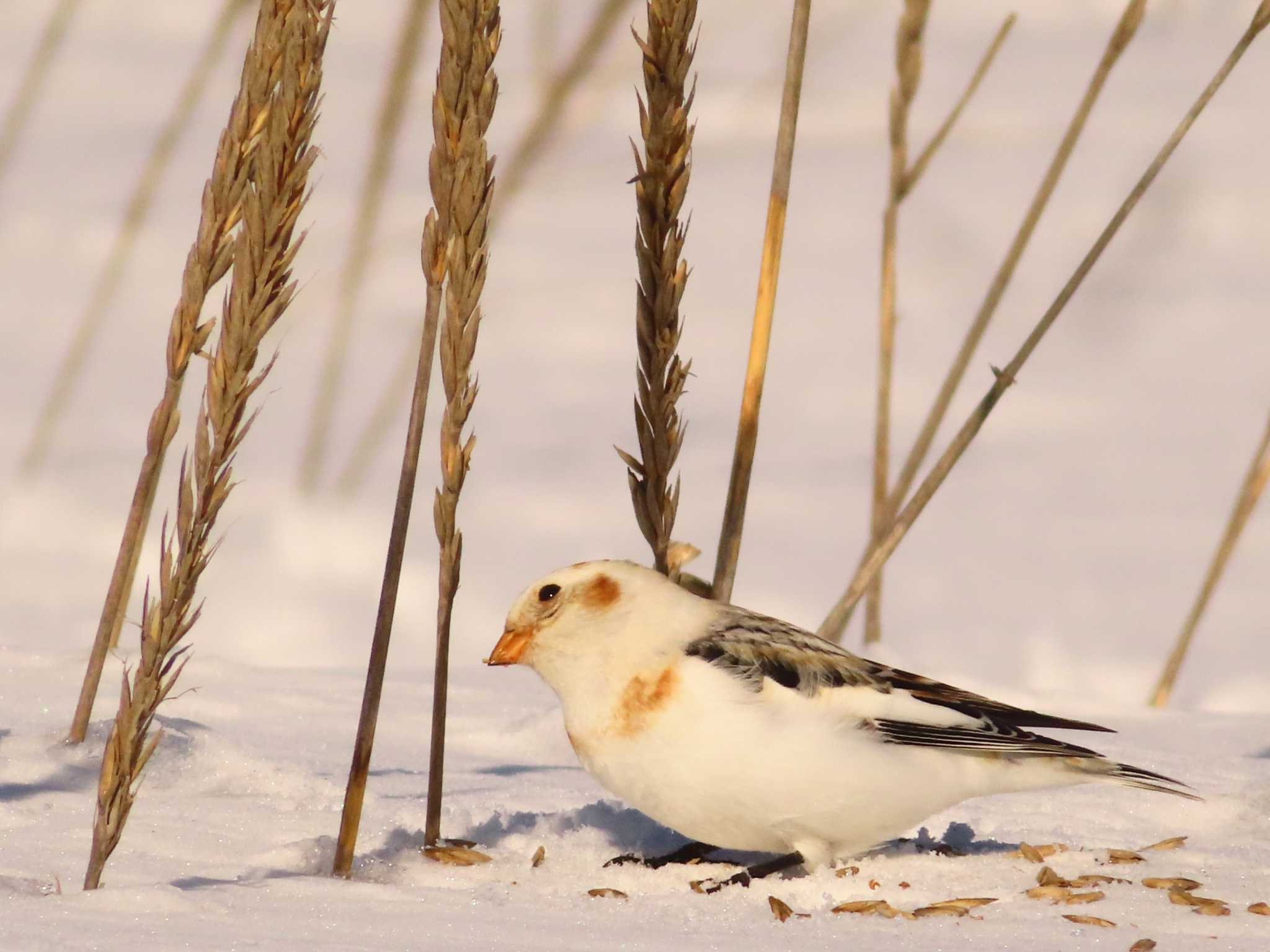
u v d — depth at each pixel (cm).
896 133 920
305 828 553
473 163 488
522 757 742
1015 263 888
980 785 528
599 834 570
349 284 1352
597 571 529
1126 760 731
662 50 560
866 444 1638
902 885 498
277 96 449
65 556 1231
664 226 573
